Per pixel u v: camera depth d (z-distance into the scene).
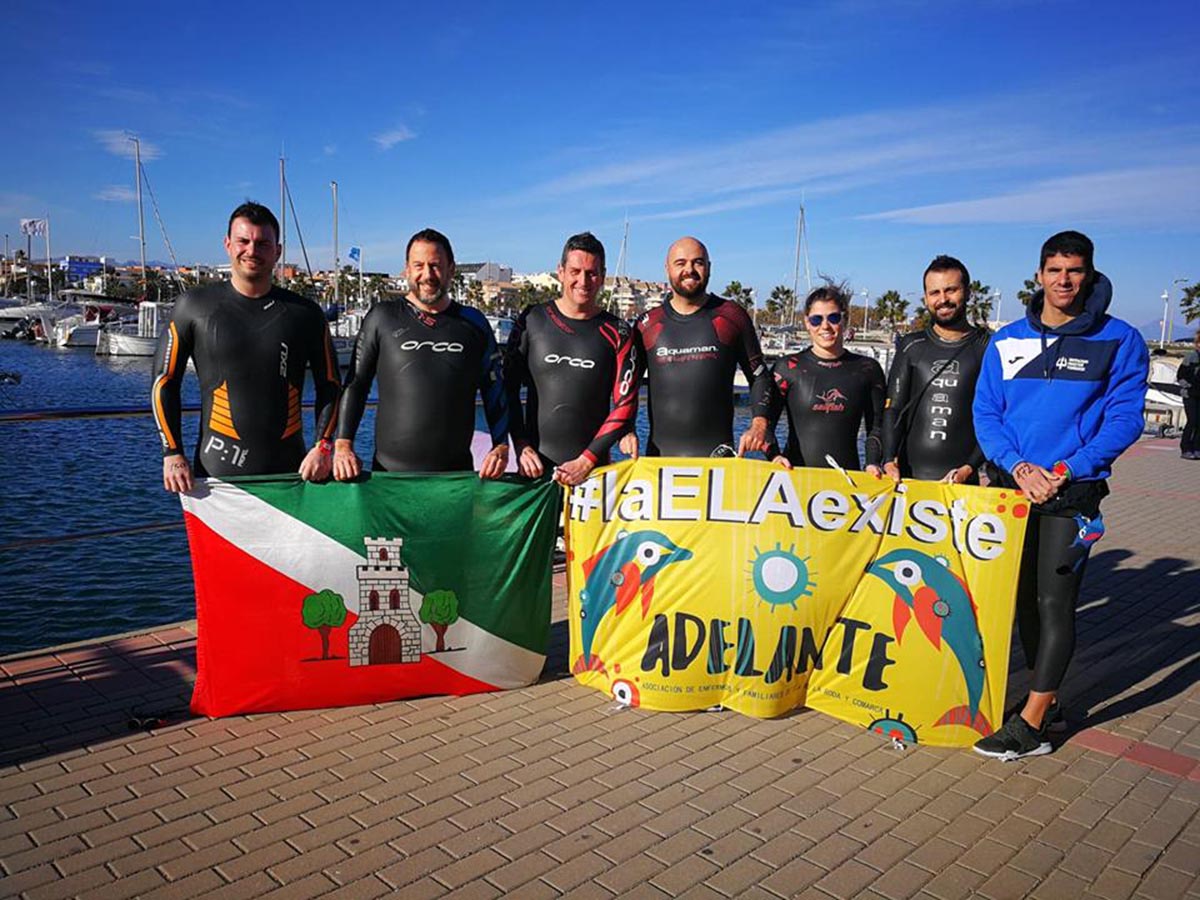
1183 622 5.95
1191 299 80.25
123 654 4.69
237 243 4.00
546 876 2.92
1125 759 3.92
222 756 3.68
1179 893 2.92
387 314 4.36
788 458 5.20
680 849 3.10
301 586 4.09
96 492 16.92
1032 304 4.10
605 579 4.48
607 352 4.74
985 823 3.34
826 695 4.28
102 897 2.73
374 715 4.15
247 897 2.75
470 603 4.37
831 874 2.98
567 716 4.21
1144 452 16.48
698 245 4.66
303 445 4.39
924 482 4.19
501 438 4.51
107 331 56.41
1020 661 5.20
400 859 2.98
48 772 3.49
